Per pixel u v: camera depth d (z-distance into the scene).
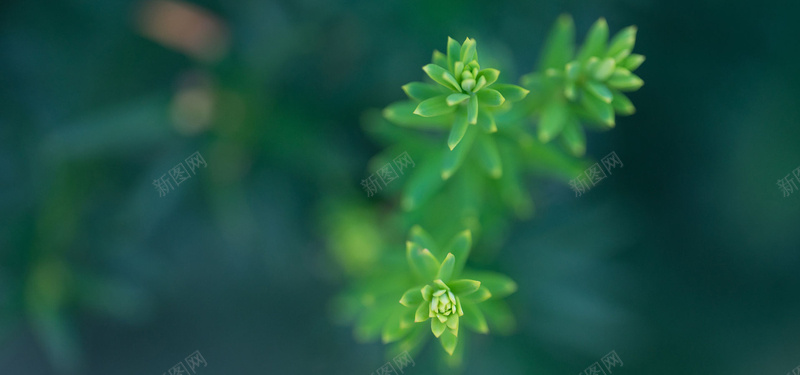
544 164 0.36
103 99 0.42
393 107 0.35
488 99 0.33
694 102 0.43
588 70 0.34
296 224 0.43
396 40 0.40
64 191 0.41
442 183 0.36
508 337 0.39
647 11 0.42
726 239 0.45
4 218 0.41
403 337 0.35
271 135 0.41
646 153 0.45
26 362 0.60
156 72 0.42
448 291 0.33
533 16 0.40
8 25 0.42
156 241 0.46
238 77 0.41
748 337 0.45
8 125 0.42
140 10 0.42
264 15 0.41
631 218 0.44
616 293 0.41
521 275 0.39
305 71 0.42
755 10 0.41
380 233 0.40
